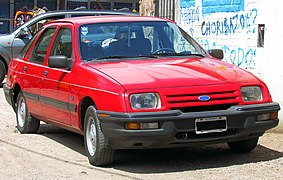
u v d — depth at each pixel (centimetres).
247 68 988
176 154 766
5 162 729
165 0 1361
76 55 757
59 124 808
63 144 841
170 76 675
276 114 699
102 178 646
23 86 902
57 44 830
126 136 633
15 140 866
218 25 1096
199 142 659
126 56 761
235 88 671
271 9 888
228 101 664
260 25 946
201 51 819
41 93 832
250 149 754
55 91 784
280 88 870
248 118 667
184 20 1242
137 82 655
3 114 1127
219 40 1093
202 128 647
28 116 906
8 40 1584
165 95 643
